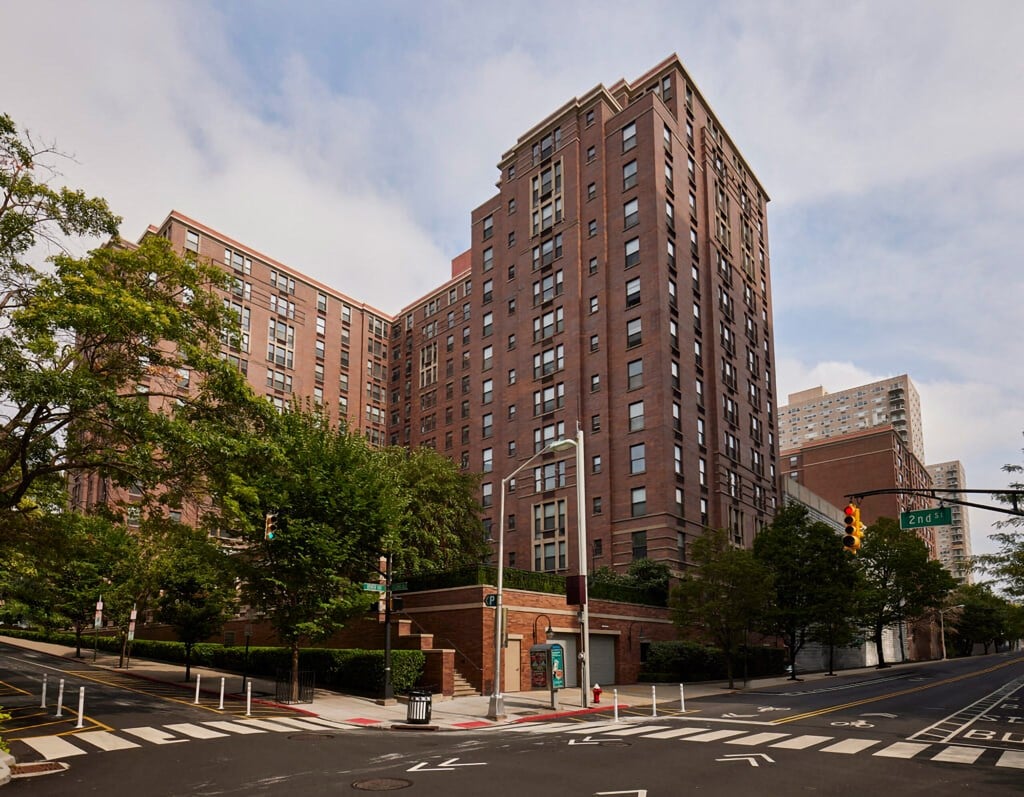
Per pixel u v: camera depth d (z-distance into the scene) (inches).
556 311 2298.2
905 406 6274.6
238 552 1120.8
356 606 1112.8
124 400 764.6
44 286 741.3
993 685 1674.5
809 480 4685.0
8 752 554.9
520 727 860.6
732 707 1102.4
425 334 3326.8
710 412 2220.7
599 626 1565.0
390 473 1427.2
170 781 501.7
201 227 2864.2
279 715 927.7
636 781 506.0
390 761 589.6
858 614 1958.7
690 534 1983.3
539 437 2260.1
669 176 2230.6
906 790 481.7
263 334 3002.0
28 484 807.7
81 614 2021.4
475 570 1341.0
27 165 773.9
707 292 2330.2
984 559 1435.8
